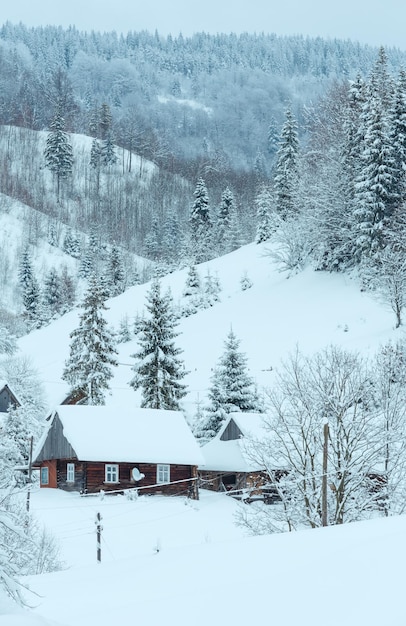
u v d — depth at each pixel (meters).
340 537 15.62
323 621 9.70
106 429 54.03
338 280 86.38
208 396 63.91
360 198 82.94
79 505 48.66
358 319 75.31
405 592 10.24
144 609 12.03
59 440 54.19
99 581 16.28
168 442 54.41
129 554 38.44
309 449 29.69
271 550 15.55
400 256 74.19
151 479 53.16
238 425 56.62
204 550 17.84
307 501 29.27
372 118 82.94
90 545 39.81
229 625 10.29
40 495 51.16
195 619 10.84
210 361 80.06
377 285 77.69
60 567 31.86
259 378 68.56
